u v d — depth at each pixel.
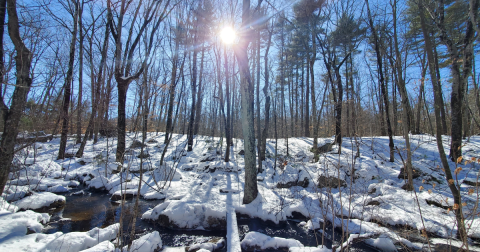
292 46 16.33
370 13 9.37
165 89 4.38
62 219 5.65
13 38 4.69
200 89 16.94
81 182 9.13
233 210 6.03
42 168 9.34
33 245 3.85
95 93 11.91
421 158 9.77
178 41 11.25
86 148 13.53
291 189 8.51
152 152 13.14
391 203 6.37
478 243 4.40
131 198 7.43
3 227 4.11
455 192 3.65
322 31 12.30
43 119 7.76
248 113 6.47
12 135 4.76
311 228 5.61
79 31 12.05
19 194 6.34
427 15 8.09
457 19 9.30
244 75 6.42
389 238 4.68
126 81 9.25
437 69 8.37
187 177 9.70
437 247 4.41
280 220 5.92
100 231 4.50
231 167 10.59
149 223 5.71
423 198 6.43
